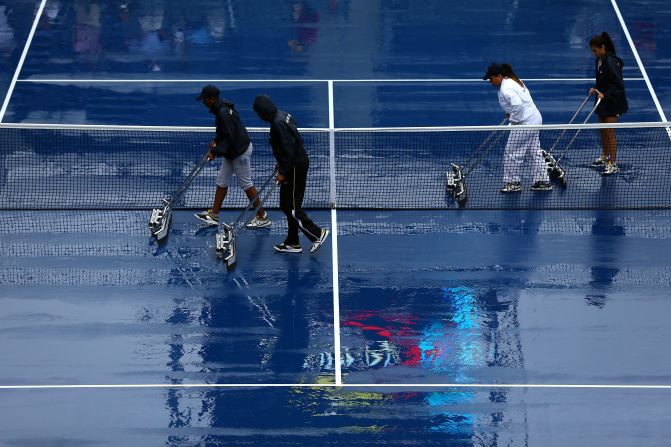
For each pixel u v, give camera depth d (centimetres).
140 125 4147
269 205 3647
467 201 3659
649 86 4444
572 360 2858
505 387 2756
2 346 2902
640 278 3222
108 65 4612
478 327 2997
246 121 4169
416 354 2884
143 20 5003
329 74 4550
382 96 4378
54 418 2638
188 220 3553
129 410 2667
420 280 3219
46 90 4400
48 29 4909
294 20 5019
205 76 4528
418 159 3916
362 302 3114
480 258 3331
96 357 2866
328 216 3575
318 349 2908
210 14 5069
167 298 3128
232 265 3269
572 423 2630
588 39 4838
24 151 3941
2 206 3603
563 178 3775
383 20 5012
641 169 3844
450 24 4978
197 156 3934
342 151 3966
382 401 2702
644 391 2741
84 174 3806
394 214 3588
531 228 3506
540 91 4409
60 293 3144
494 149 3972
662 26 4956
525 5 5150
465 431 2602
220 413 2658
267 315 3053
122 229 3491
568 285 3186
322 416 2645
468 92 4409
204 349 2905
